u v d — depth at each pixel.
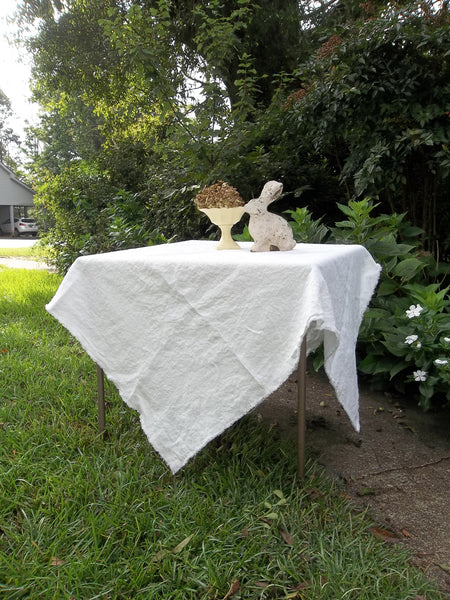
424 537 1.52
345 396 1.68
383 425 2.30
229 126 4.40
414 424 2.32
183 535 1.41
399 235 3.48
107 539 1.38
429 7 3.28
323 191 4.71
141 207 6.18
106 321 1.84
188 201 4.51
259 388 1.55
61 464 1.79
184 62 7.17
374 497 1.73
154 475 1.76
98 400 2.03
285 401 2.59
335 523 1.50
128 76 8.05
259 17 6.68
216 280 1.61
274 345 1.52
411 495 1.75
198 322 1.65
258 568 1.29
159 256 1.80
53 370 2.78
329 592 1.22
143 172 7.32
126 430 2.11
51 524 1.46
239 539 1.41
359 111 3.45
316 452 2.03
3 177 26.12
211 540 1.39
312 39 7.07
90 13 8.48
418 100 3.29
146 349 1.76
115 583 1.24
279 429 2.22
